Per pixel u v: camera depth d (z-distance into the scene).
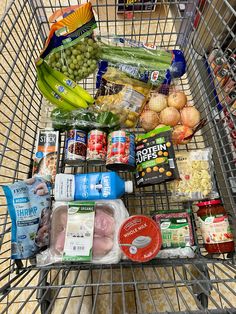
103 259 0.68
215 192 0.82
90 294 0.91
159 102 0.94
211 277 0.92
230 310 0.50
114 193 0.75
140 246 0.63
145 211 0.96
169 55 0.98
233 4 0.88
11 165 1.09
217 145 0.95
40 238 0.67
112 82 0.95
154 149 0.82
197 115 0.93
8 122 1.15
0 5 1.35
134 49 0.98
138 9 1.21
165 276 0.93
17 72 1.22
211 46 1.05
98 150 0.84
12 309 0.88
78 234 0.68
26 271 0.73
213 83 0.96
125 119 0.95
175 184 0.83
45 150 0.87
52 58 0.91
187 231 0.76
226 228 0.74
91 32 0.86
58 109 0.91
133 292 0.92
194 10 0.98
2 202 1.03
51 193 0.78
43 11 1.00
